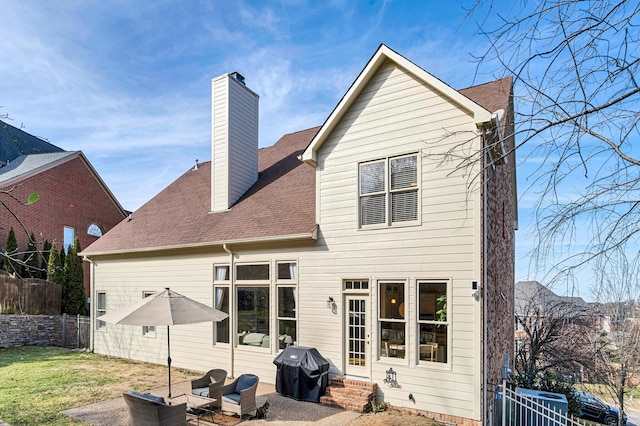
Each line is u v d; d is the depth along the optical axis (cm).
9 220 2064
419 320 903
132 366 1340
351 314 1008
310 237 1051
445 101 917
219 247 1250
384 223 975
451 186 888
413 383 888
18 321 1717
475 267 842
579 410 1113
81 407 900
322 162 1085
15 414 850
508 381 1095
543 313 1482
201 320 794
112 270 1539
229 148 1397
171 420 691
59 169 2378
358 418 838
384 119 999
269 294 1145
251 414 845
